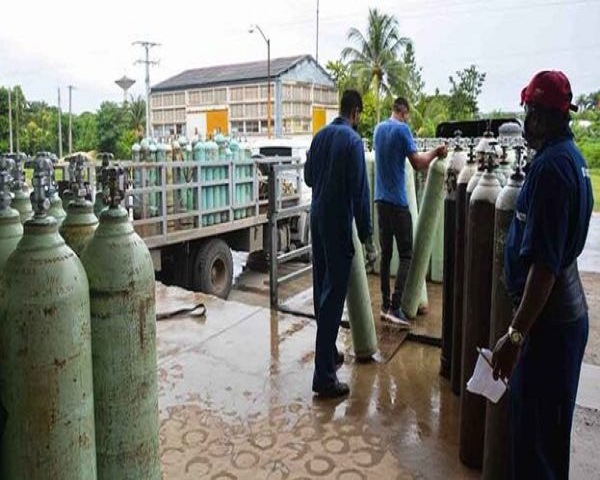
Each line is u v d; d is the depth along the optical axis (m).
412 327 3.95
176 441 2.51
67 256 1.30
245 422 2.70
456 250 2.87
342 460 2.38
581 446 2.59
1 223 1.46
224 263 6.87
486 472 2.13
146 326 1.50
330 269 2.93
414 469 2.32
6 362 1.25
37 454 1.27
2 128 37.69
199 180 6.33
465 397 2.33
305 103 39.75
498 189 2.30
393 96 32.41
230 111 40.28
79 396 1.31
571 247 1.62
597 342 3.98
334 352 2.99
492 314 2.07
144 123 42.19
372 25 33.16
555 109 1.64
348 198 2.86
